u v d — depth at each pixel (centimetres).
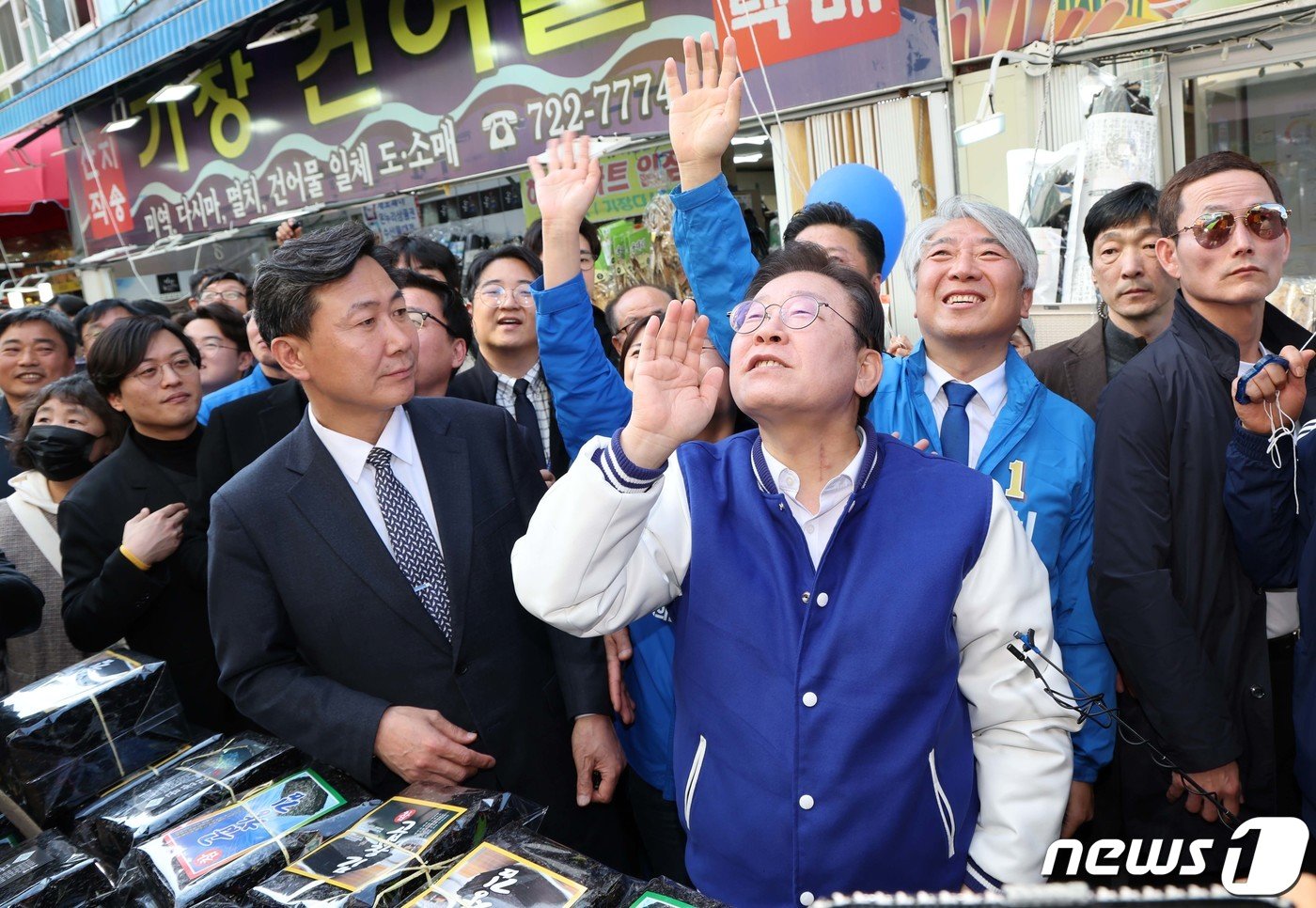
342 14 558
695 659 133
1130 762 195
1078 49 313
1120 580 172
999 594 130
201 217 707
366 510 164
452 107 518
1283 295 303
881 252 215
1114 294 245
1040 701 131
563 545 121
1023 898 55
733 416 207
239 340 376
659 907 107
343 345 150
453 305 246
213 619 164
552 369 200
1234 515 169
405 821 127
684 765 137
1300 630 161
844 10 358
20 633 186
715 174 200
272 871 124
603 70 445
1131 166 312
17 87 785
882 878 124
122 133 749
